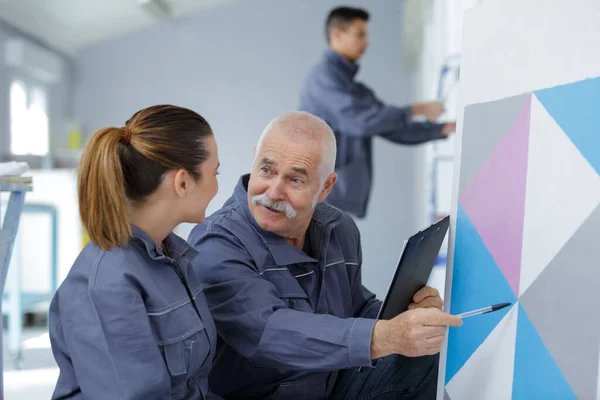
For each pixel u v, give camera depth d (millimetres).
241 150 6012
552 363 1090
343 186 5133
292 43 5906
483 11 1290
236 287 1407
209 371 1430
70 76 6570
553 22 1128
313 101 5223
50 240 4281
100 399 1129
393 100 5293
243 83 6016
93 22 6273
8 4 6008
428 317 1184
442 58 4535
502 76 1240
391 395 1619
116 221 1169
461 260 1325
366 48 5266
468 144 1321
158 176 1218
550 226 1112
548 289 1106
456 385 1316
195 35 6168
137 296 1158
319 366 1306
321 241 1604
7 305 3158
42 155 5531
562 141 1096
